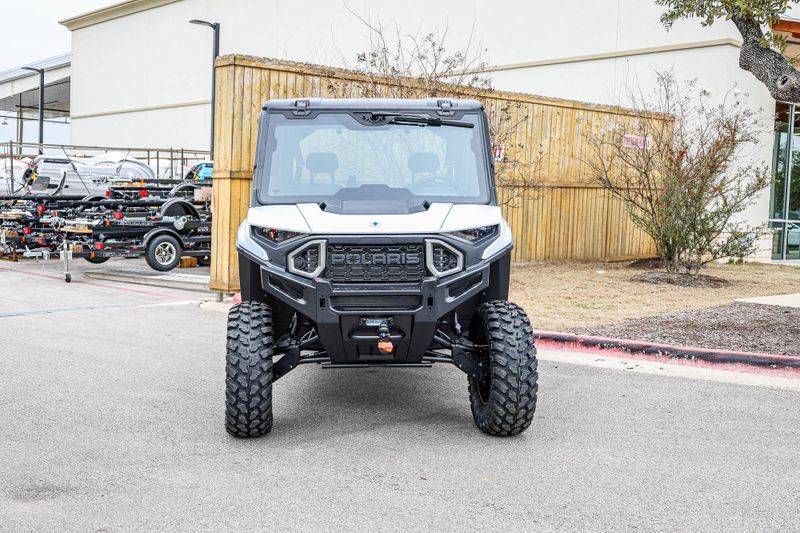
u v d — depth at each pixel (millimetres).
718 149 14312
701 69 18062
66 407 6129
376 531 3891
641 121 16500
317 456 5016
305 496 4340
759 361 7379
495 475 4691
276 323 5941
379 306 5059
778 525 4008
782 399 6477
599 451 5152
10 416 5863
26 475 4633
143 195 16547
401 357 5367
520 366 5207
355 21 27297
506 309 5453
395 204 5496
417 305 5078
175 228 15945
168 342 8836
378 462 4910
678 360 7770
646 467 4855
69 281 15039
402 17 25406
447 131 5934
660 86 18656
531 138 15094
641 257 17828
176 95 36438
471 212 5461
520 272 14336
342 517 4055
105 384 6875
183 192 17297
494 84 22641
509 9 22219
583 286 12781
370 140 5855
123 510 4125
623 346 8078
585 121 16078
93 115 42031
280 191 5699
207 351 8336
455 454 5070
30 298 12555
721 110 16250
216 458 4965
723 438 5445
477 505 4227
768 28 16422
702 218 14062
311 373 7395
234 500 4273
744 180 17547
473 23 23141
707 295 12023
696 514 4133
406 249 5070
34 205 16922
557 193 15812
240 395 5160
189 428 5613
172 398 6434
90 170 20078
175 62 36375
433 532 3885
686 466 4879
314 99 6066
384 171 5797
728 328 9047
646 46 19094
